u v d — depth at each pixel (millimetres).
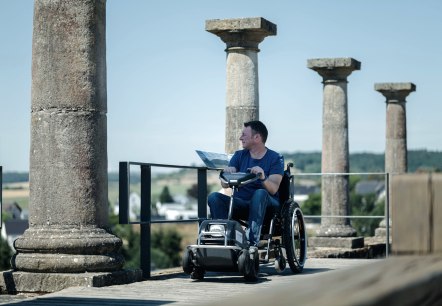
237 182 8844
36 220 9055
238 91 15688
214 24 15594
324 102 20828
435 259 1577
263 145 9602
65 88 8977
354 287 1406
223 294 7773
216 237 8594
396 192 1693
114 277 8789
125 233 103875
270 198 9273
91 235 8898
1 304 6977
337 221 20141
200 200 11180
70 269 8734
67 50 9000
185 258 8805
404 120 25797
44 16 9078
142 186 9820
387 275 1474
